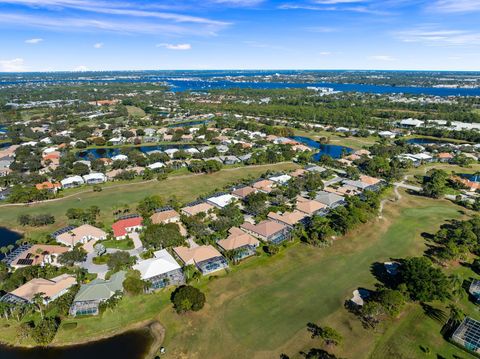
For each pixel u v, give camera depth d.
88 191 159.88
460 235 109.31
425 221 127.62
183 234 113.31
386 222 126.38
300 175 177.38
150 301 83.56
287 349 68.94
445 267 98.38
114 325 76.19
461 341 70.25
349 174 175.25
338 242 111.81
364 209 127.69
